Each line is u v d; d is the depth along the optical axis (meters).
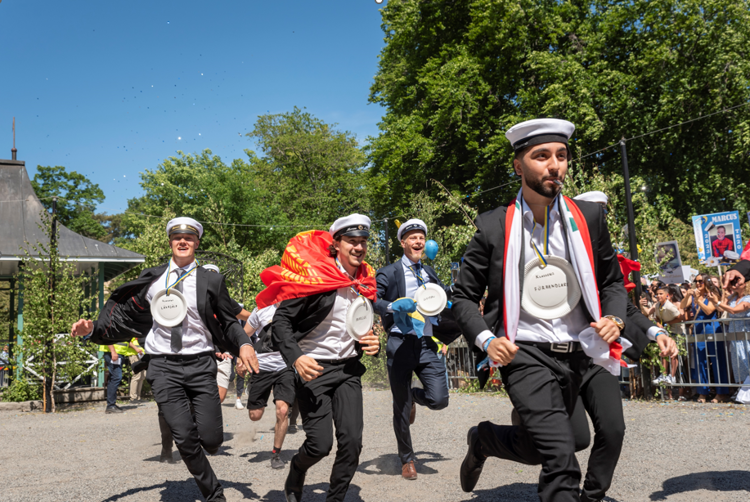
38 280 12.70
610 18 22.39
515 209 2.78
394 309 4.79
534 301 2.73
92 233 51.16
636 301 9.80
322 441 3.45
